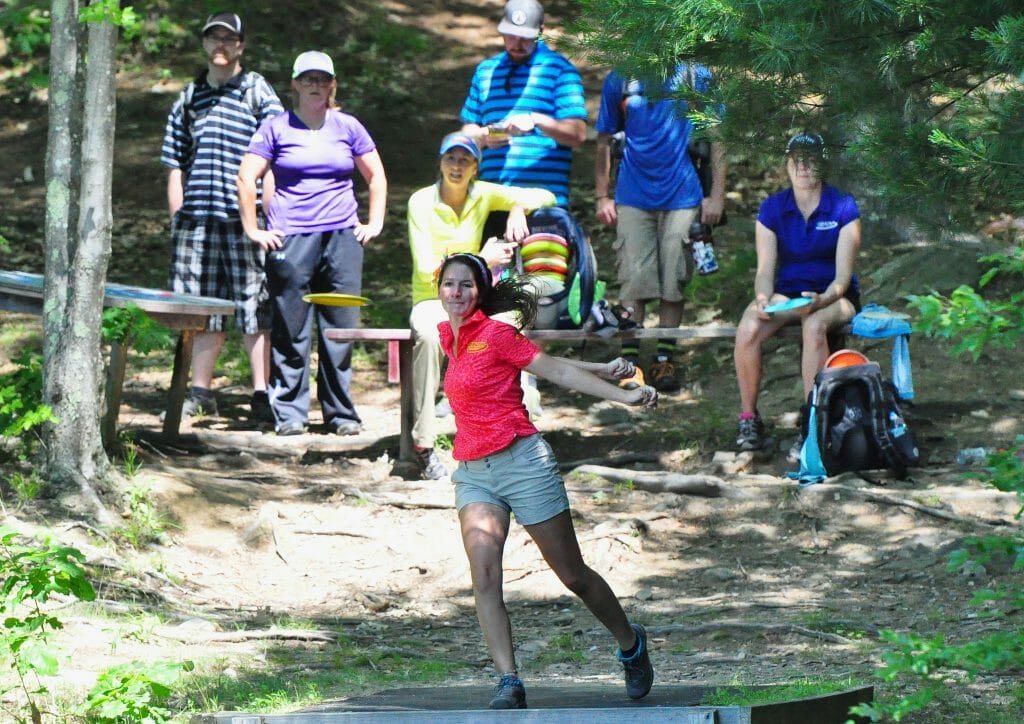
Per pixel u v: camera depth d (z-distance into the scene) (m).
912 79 19.88
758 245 30.95
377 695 17.80
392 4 66.25
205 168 33.31
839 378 29.25
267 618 24.08
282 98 56.16
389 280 43.28
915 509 27.48
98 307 27.31
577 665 21.67
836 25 19.56
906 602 24.08
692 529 28.19
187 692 18.86
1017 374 33.56
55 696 17.73
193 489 28.30
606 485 30.08
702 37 20.77
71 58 27.25
